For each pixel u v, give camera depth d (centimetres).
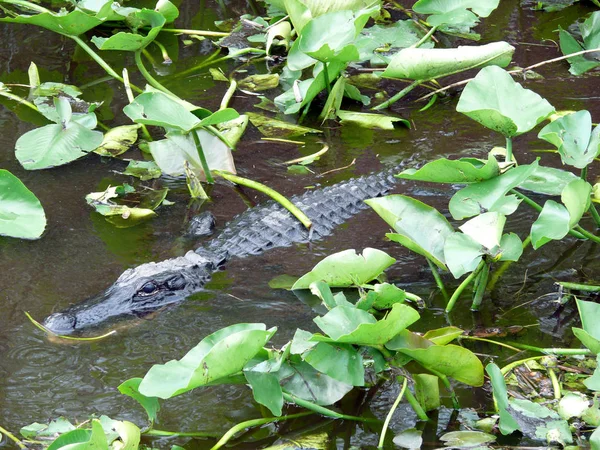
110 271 558
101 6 873
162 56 874
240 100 793
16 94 786
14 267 556
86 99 784
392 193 663
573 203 469
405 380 421
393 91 830
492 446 398
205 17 966
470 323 501
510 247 477
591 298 521
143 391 375
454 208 507
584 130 522
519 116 532
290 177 685
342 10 734
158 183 681
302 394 417
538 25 938
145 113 603
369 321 416
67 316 499
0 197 602
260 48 899
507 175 507
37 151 681
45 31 917
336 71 747
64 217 621
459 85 833
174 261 562
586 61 844
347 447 400
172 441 402
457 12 820
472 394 440
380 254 515
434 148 721
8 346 475
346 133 751
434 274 533
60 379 449
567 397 418
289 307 529
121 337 492
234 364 388
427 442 403
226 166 684
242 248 595
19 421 413
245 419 419
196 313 522
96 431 350
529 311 512
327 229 616
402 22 927
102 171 689
